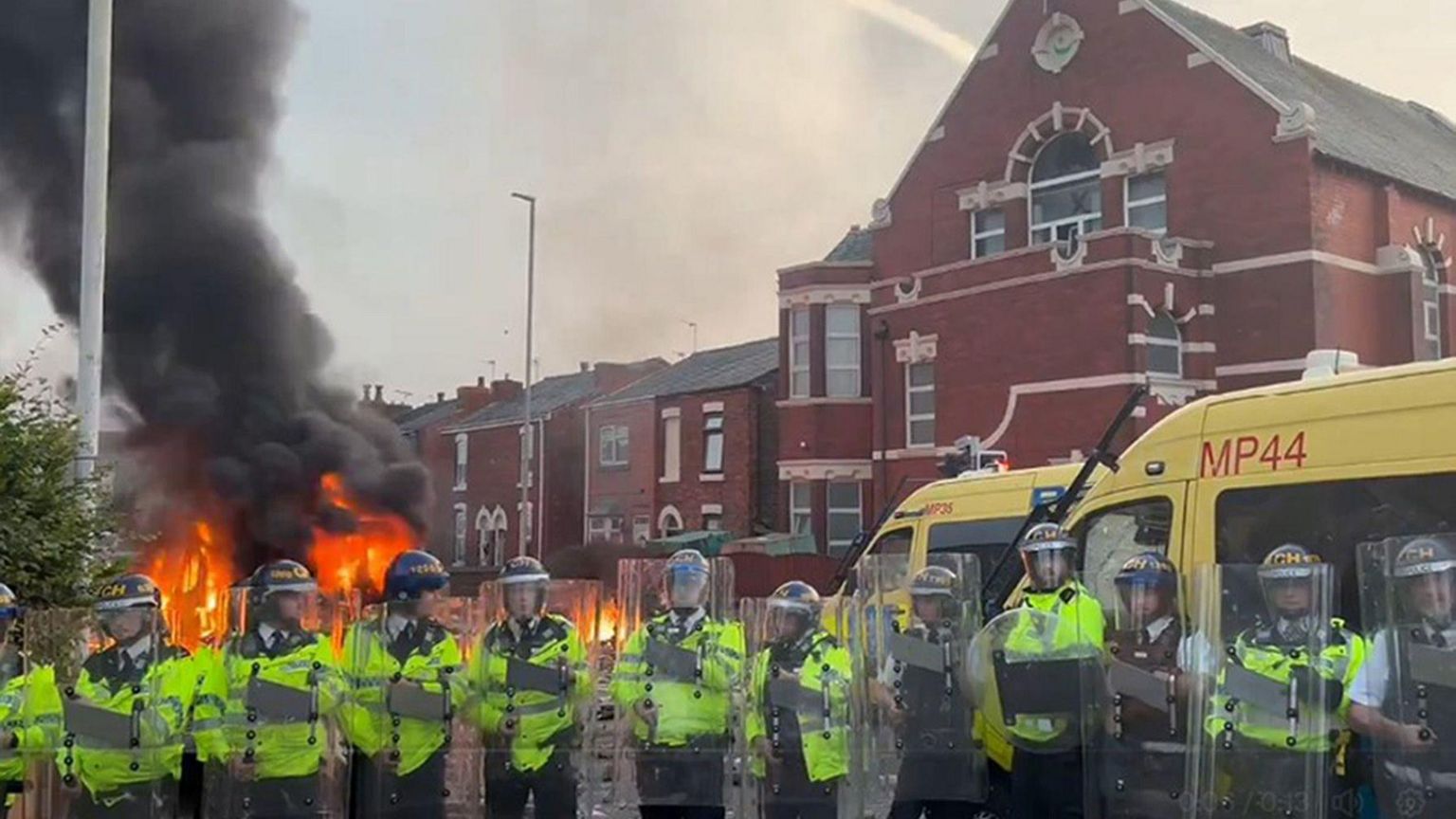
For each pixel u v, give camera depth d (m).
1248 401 6.64
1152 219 23.83
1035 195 25.67
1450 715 4.82
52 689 5.88
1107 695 5.85
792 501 28.02
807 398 27.83
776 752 6.20
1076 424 22.59
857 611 6.36
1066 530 7.43
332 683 6.36
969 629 6.32
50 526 8.77
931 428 25.64
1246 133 22.42
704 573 6.59
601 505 36.09
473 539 40.19
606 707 6.89
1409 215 23.17
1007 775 6.23
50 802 5.80
